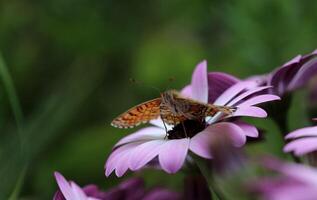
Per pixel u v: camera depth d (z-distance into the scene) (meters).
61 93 0.60
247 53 0.54
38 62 0.66
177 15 0.66
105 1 0.67
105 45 0.67
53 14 0.67
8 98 0.43
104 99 0.65
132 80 0.39
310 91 0.38
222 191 0.29
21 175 0.41
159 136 0.36
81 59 0.66
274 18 0.54
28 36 0.67
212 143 0.28
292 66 0.37
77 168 0.59
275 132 0.47
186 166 0.36
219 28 0.63
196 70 0.38
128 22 0.67
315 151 0.29
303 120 0.41
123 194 0.38
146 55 0.63
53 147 0.59
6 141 0.44
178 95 0.35
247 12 0.54
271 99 0.35
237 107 0.35
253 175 0.25
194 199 0.36
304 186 0.20
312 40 0.54
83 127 0.62
